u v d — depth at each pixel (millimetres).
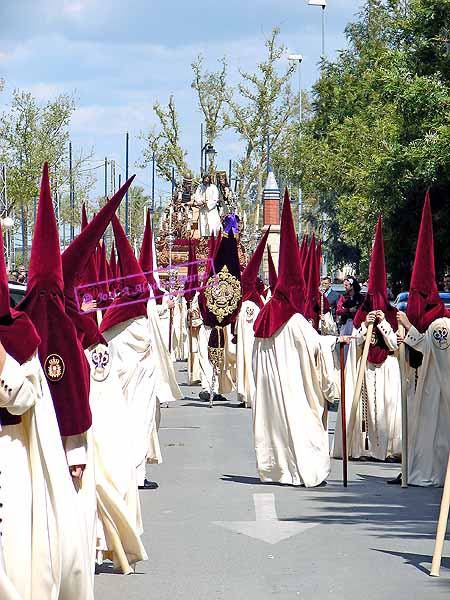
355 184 69500
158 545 17531
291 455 23172
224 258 39750
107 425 15602
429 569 16031
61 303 12930
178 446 28781
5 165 62969
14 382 11141
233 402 41375
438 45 52281
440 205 54219
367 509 20500
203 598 14562
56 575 11680
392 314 26484
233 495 21906
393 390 26562
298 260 23359
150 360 22078
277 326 23281
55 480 11633
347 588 15047
